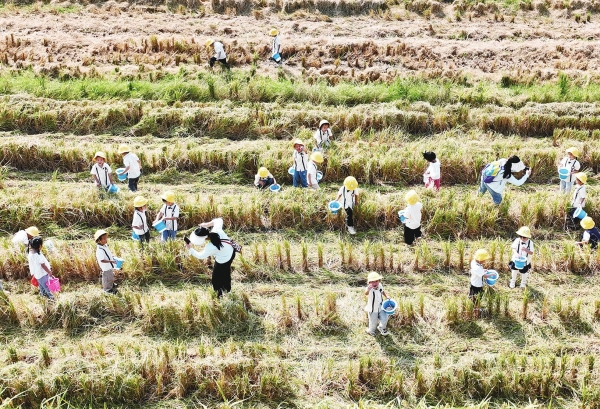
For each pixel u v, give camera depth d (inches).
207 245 455.8
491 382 413.1
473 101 729.0
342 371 424.5
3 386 403.5
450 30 892.0
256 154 625.6
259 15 922.1
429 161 570.3
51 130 676.7
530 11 940.6
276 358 429.4
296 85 738.8
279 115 692.1
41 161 623.2
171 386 416.8
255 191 596.1
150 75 762.8
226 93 730.8
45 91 718.5
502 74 786.2
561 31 888.9
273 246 520.4
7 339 448.5
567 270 512.7
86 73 767.1
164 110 689.0
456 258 522.6
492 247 514.9
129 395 408.8
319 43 850.1
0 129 671.1
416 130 692.1
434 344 446.9
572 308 464.4
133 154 576.4
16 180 608.1
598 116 690.2
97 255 470.6
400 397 411.8
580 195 539.8
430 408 392.2
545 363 419.8
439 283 500.7
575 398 408.2
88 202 557.0
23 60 799.1
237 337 452.8
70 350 432.5
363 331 457.4
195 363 418.0
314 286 498.9
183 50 831.1
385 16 927.7
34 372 410.3
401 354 439.8
